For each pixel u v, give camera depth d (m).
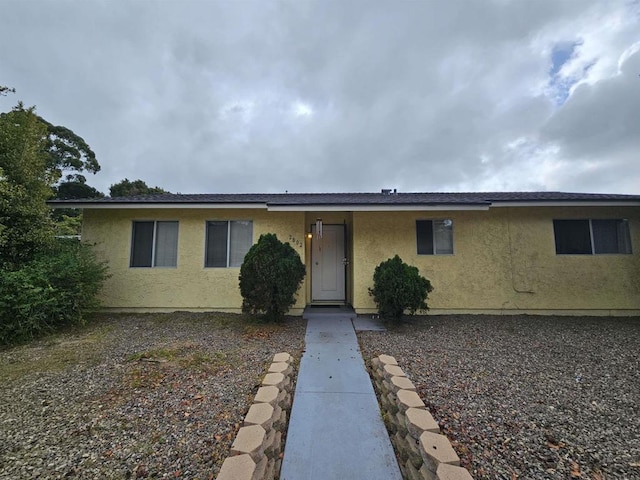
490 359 4.15
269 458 2.14
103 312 6.99
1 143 5.88
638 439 2.35
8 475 1.95
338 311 7.18
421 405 2.47
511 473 1.96
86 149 20.12
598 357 4.25
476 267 6.95
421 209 6.33
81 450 2.21
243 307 5.95
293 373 3.70
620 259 6.78
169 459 2.12
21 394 3.10
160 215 7.13
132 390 3.18
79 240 7.12
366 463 2.16
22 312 4.88
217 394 3.09
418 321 6.36
